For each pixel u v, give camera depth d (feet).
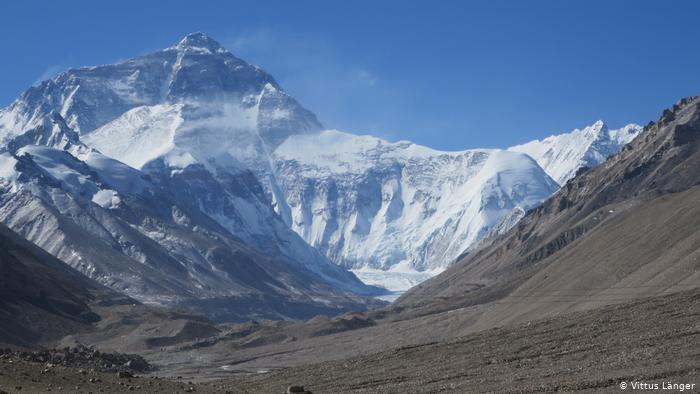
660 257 579.48
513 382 339.16
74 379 296.92
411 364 440.45
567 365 365.40
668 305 449.06
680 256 553.23
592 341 408.87
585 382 311.68
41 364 315.58
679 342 372.79
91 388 286.05
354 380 411.75
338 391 382.22
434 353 456.04
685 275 519.19
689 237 577.02
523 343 433.89
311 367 486.38
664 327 405.80
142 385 306.55
